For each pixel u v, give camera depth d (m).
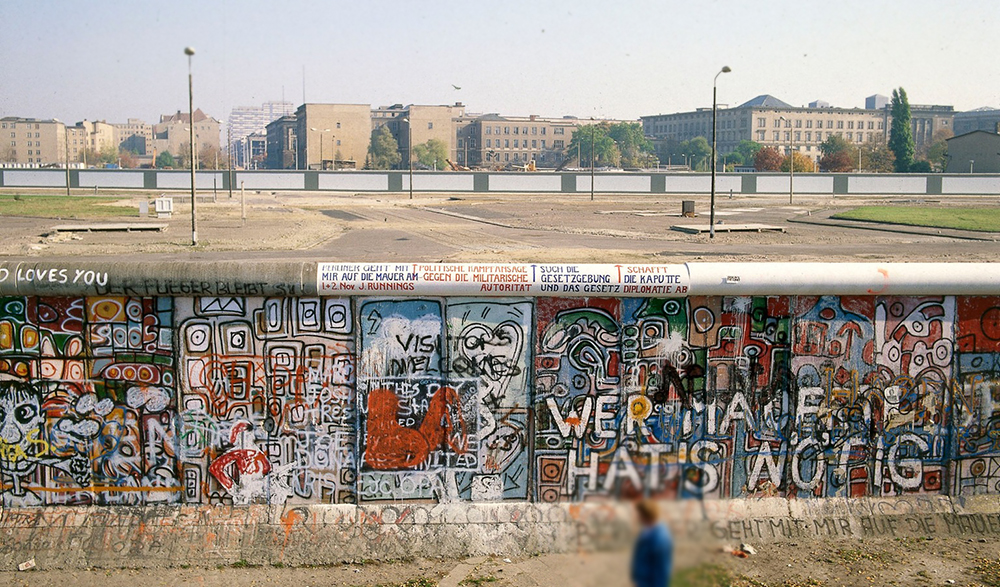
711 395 8.69
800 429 8.79
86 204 68.38
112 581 7.80
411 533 8.35
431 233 46.00
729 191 98.19
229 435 8.52
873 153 131.62
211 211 64.25
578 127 182.62
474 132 178.25
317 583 7.76
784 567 8.02
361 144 154.75
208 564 8.09
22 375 8.48
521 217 61.06
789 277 8.54
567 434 8.62
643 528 5.25
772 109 171.75
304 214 62.38
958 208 70.81
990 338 8.91
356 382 8.49
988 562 8.15
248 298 8.40
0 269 8.25
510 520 8.45
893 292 8.64
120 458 8.52
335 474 8.59
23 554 8.13
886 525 8.72
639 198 93.25
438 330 8.48
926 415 8.91
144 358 8.45
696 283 8.47
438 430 8.57
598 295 8.45
